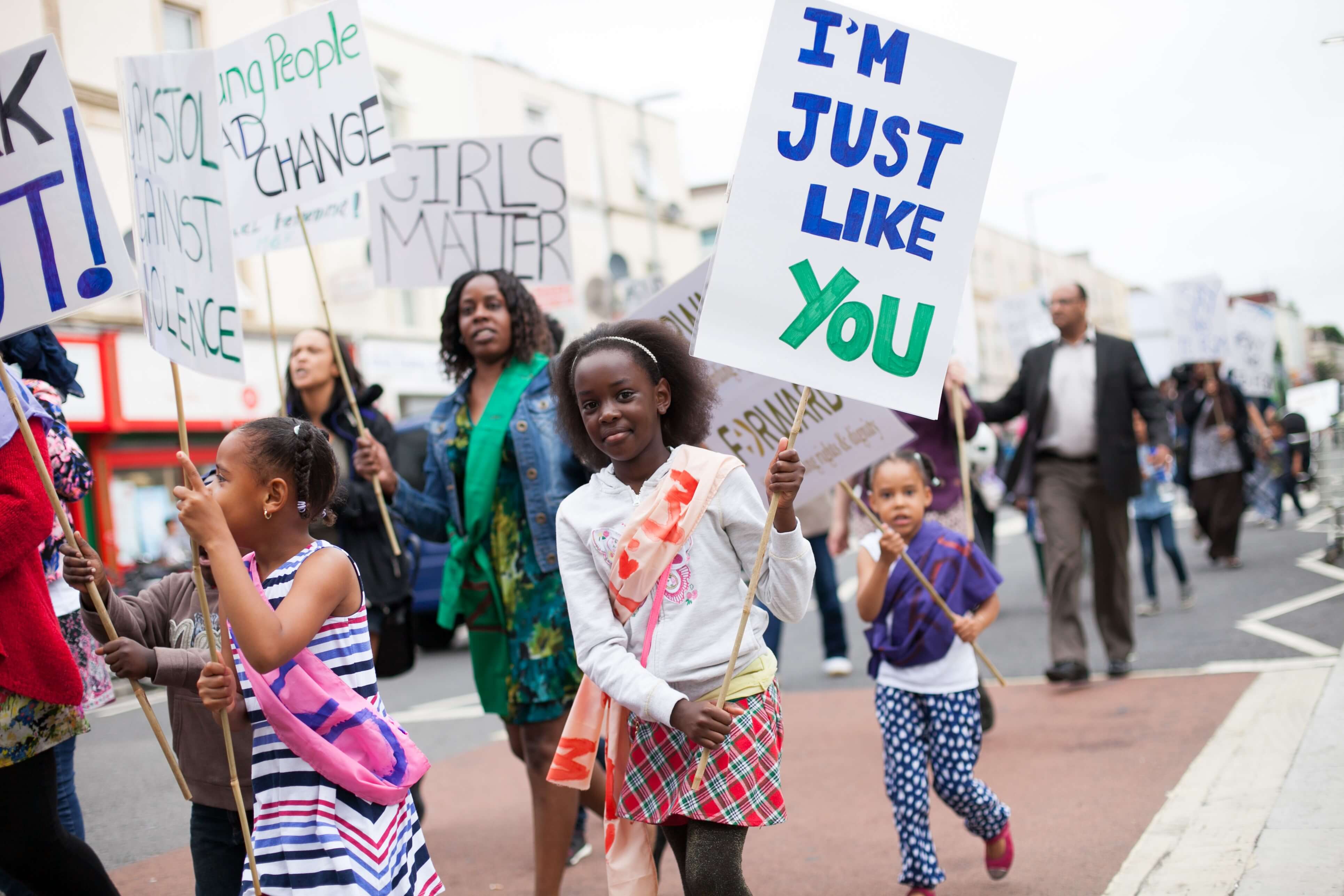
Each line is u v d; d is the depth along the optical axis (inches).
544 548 148.0
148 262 101.7
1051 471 263.6
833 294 109.7
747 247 108.3
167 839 186.1
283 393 187.5
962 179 112.7
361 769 94.0
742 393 172.4
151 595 116.0
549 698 144.1
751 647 104.3
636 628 104.0
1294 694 219.0
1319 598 339.0
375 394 190.1
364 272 723.4
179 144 109.5
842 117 110.3
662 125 1130.0
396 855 95.8
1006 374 1860.2
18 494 106.1
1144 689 245.0
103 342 600.4
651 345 114.7
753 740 101.3
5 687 107.1
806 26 109.6
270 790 95.5
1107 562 263.3
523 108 952.9
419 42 853.2
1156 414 257.8
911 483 164.2
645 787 104.7
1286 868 130.0
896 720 149.3
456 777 227.0
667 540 102.6
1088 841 155.3
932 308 111.8
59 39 540.4
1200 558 486.9
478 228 227.0
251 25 634.2
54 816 112.3
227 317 111.3
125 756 250.1
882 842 166.9
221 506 96.8
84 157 104.2
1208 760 183.0
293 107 178.4
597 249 1027.9
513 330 159.8
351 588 98.7
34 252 106.5
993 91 112.6
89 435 600.1
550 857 141.6
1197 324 523.2
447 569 156.1
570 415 122.0
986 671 288.8
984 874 149.5
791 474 101.3
